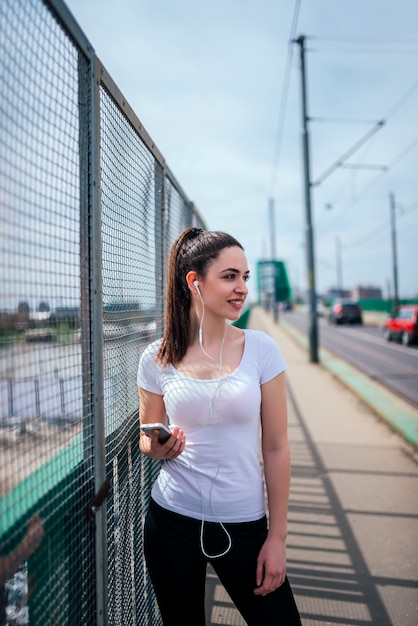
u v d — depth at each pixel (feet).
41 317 3.72
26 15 3.44
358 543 11.40
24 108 3.43
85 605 4.56
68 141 4.27
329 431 22.18
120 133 5.70
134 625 6.31
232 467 4.98
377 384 35.27
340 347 66.59
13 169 3.26
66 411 4.18
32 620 3.71
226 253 5.24
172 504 5.14
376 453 18.69
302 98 47.98
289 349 64.95
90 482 4.71
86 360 4.60
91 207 4.70
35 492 3.68
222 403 4.94
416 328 65.21
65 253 4.21
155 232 8.11
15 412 3.35
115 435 5.62
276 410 5.15
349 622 8.55
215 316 5.30
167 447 4.85
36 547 3.70
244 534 4.93
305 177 49.03
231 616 8.71
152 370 5.46
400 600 9.17
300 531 12.07
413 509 13.28
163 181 8.61
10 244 3.23
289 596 4.96
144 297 7.17
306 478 15.88
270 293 122.21
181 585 5.03
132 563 6.33
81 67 4.59
